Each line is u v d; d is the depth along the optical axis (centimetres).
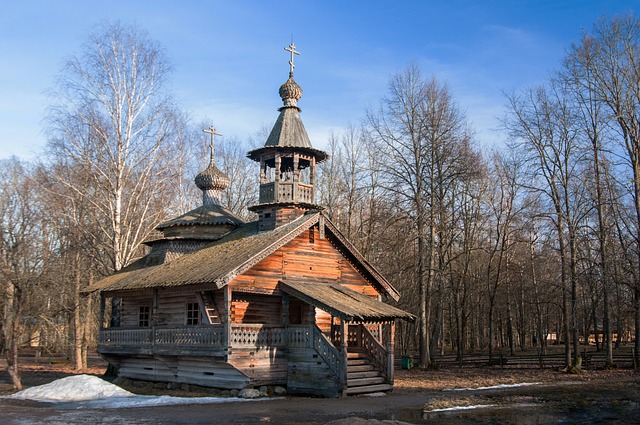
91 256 3631
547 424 1764
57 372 3775
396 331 5769
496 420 1836
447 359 4575
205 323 2570
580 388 2758
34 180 3444
